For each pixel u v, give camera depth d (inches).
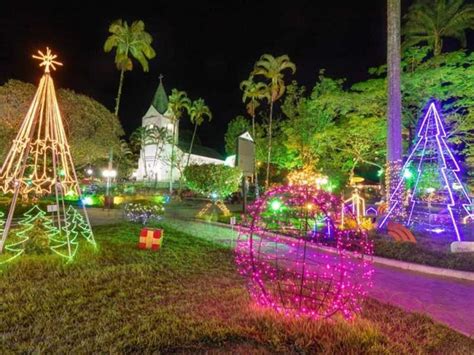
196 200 1331.2
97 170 1721.2
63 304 192.9
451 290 258.5
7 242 331.0
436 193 574.6
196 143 2746.1
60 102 574.9
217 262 304.7
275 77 1235.9
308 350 147.6
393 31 561.9
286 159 1451.8
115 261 288.0
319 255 334.3
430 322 190.5
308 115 1147.9
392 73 559.5
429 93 693.3
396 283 274.1
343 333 159.0
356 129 816.3
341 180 1153.4
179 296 212.4
